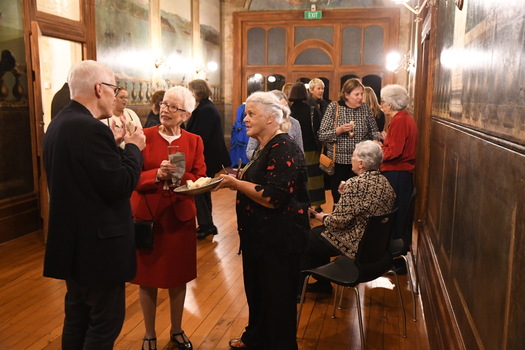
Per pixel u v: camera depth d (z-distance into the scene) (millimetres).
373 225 2760
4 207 5266
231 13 12016
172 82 9695
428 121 4336
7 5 5281
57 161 1970
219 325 3361
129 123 2270
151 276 2836
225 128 12477
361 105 5039
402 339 3184
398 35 11250
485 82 1779
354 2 11406
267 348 2797
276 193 2350
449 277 2508
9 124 5402
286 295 2484
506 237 1389
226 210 6840
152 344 2922
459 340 2029
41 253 4871
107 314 2139
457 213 2320
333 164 5043
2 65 5250
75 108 2064
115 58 7531
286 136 2482
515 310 1267
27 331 3230
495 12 1645
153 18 8773
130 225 2176
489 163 1641
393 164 4195
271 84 12078
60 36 6145
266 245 2453
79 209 1987
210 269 4453
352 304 3721
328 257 3602
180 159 2658
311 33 11734
